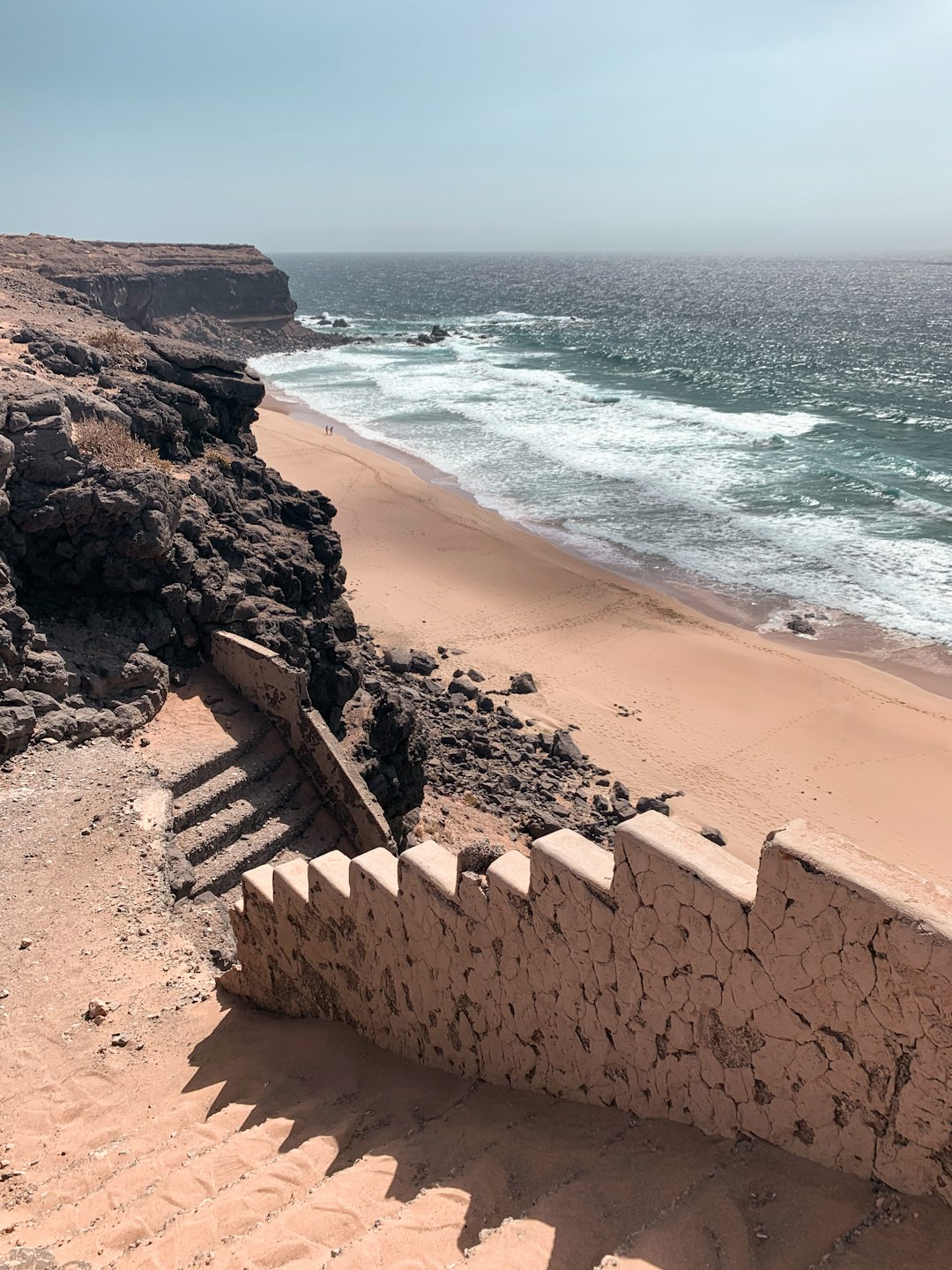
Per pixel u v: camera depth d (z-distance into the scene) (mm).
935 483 47094
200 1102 7902
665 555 38188
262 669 14609
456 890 6688
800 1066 4715
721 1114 5184
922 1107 4219
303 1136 6871
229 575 16891
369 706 18641
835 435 57938
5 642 13133
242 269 112812
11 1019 9086
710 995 5074
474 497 45344
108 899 10766
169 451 19719
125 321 84000
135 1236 5887
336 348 107500
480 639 29359
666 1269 4082
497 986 6582
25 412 15156
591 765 22656
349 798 13867
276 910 9070
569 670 27750
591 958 5742
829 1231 4262
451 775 20000
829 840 4566
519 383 78312
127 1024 9172
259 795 13703
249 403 23375
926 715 25797
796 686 27328
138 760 13172
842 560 37312
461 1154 5918
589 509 43719
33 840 11477
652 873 5215
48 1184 7066
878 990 4270
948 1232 4105
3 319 24219
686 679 27625
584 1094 6094
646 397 71125
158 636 15375
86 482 14891
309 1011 9117
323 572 21062
